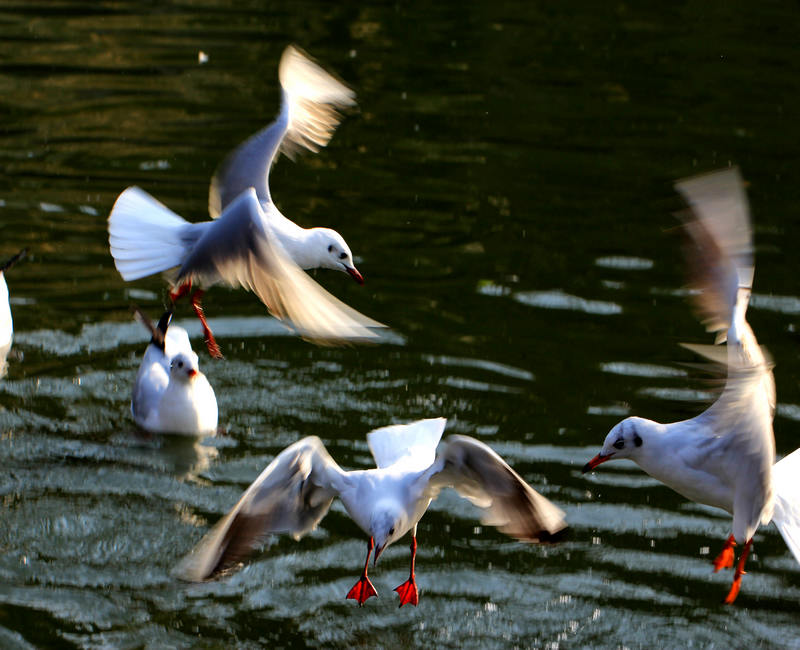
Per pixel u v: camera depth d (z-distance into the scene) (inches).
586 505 369.4
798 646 308.2
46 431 404.2
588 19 958.4
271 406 423.5
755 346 295.4
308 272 529.7
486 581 334.0
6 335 454.6
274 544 350.3
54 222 561.6
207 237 313.4
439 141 700.0
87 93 738.8
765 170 666.8
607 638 311.0
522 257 553.0
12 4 917.2
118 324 480.1
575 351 466.3
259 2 954.7
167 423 404.2
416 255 551.5
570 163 673.0
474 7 978.1
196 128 690.8
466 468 296.5
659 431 319.6
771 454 277.6
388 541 294.2
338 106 443.5
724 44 900.0
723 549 325.7
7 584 322.3
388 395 431.8
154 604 317.7
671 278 534.0
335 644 305.0
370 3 970.7
